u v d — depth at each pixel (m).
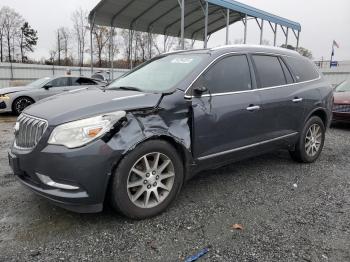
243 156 4.17
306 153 5.16
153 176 3.25
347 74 21.83
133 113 3.09
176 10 18.55
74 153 2.79
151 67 4.36
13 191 3.86
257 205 3.62
